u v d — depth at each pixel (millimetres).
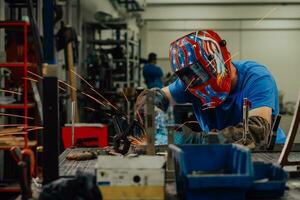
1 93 3566
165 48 10508
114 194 1198
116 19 7008
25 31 3207
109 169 1200
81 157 1750
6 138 3219
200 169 1354
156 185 1206
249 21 10125
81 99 5016
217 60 1985
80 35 6195
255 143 1829
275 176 1340
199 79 2010
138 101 1925
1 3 3836
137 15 9859
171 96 2400
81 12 6328
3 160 3449
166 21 10430
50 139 1369
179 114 2500
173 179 1441
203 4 10023
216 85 1996
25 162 1321
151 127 1593
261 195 1277
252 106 2037
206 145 1361
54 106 1367
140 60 8492
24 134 3057
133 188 1202
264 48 10180
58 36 4617
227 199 1188
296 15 9836
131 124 1858
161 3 9891
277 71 10219
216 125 2297
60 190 1166
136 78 7812
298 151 1938
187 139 1695
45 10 3359
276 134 2027
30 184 1343
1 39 3670
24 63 3182
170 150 1426
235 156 1311
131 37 7211
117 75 6457
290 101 10070
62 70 5062
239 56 10188
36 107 3176
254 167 1341
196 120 2385
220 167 1363
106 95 5406
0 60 3480
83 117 5105
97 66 5844
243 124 1812
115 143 1804
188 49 1990
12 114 3443
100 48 6660
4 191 3186
